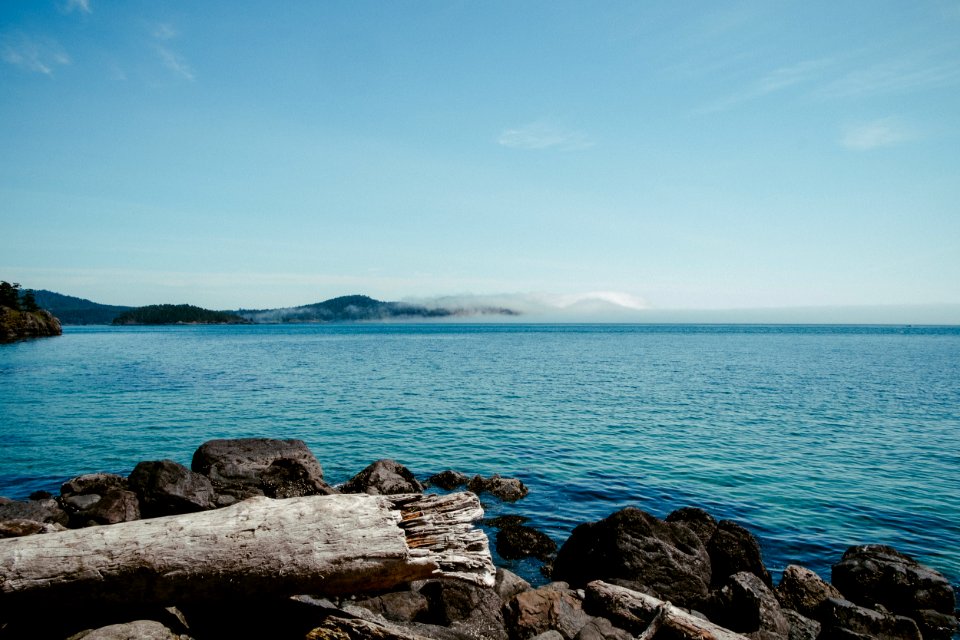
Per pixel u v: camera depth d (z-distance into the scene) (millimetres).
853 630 8523
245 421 25062
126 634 5406
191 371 46875
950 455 19953
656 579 9617
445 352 77812
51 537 5980
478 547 6750
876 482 16703
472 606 8242
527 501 14945
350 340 122438
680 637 7398
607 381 41594
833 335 179000
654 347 95875
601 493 15578
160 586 5906
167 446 20516
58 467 17766
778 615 8812
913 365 58125
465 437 22359
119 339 119062
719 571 10625
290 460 13961
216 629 6258
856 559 10477
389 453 19922
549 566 11180
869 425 25234
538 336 156875
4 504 10883
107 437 21766
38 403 29438
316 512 6461
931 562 11508
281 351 78188
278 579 6109
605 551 10141
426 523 6789
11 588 5582
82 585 5734
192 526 6203
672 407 29672
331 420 25516
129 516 10992
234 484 13258
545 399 32156
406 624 7762
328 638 6301
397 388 36531
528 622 7969
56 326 133375
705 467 18172
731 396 34094
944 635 9062
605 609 8484
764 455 19750
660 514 14016
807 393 35594
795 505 14719
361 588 6504
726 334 187250
